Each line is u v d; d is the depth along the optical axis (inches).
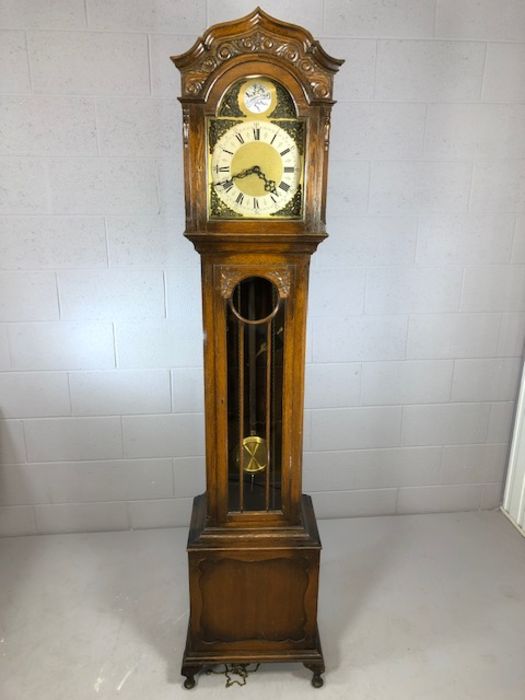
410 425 89.0
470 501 93.4
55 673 63.8
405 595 75.8
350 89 73.7
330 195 77.5
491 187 79.2
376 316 83.2
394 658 66.1
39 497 86.4
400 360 85.7
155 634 69.4
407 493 92.7
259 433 59.8
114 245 76.9
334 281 81.1
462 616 72.4
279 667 65.5
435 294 83.0
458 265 82.0
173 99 72.2
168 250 77.7
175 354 82.1
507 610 73.4
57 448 84.5
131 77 71.0
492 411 89.7
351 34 71.8
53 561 82.0
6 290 77.2
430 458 91.1
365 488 91.7
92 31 69.2
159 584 77.5
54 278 77.4
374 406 87.5
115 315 79.7
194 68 47.9
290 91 48.9
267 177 51.2
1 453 83.6
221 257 52.7
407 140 76.3
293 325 54.6
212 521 59.6
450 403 88.6
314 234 51.6
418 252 80.9
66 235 75.9
